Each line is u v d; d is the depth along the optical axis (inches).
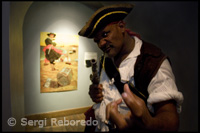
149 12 28.2
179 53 27.7
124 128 14.8
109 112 15.6
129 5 22.0
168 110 16.7
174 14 26.9
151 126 14.6
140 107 14.1
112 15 20.1
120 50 22.8
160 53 21.4
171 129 15.1
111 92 22.3
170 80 18.5
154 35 28.9
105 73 24.6
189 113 28.0
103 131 21.5
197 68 26.8
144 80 20.0
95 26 19.5
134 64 21.4
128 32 25.5
